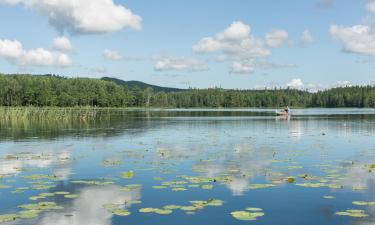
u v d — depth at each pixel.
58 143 34.72
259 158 25.36
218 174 19.88
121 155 26.98
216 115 107.88
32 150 29.84
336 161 24.08
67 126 58.03
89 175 19.88
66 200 15.09
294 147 31.30
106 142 35.59
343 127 55.38
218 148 30.80
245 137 40.25
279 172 20.39
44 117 79.94
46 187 17.08
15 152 28.64
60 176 19.64
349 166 22.22
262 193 16.03
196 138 39.22
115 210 13.66
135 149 30.36
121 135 42.81
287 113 102.94
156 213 13.46
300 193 16.05
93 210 13.84
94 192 16.30
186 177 19.05
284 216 13.16
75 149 30.42
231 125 60.84
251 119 81.88
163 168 21.75
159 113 126.50
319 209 13.90
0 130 49.66
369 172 20.33
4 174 20.17
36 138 39.28
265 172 20.38
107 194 15.97
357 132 46.47
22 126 57.62
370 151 28.77
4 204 14.54
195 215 13.23
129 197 15.52
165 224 12.38
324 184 17.41
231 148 30.77
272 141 36.12
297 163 23.30
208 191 16.39
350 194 15.84
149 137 40.41
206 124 63.62
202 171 20.75
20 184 17.78
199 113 127.88
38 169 21.61
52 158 25.67
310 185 17.23
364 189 16.61
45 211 13.70
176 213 13.45
